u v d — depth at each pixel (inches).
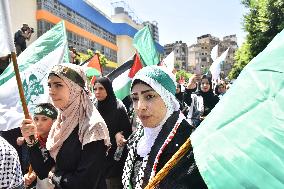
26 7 1138.7
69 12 1408.7
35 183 102.2
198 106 215.9
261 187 29.2
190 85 267.4
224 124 35.0
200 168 34.1
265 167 29.6
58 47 155.8
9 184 56.5
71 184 80.0
